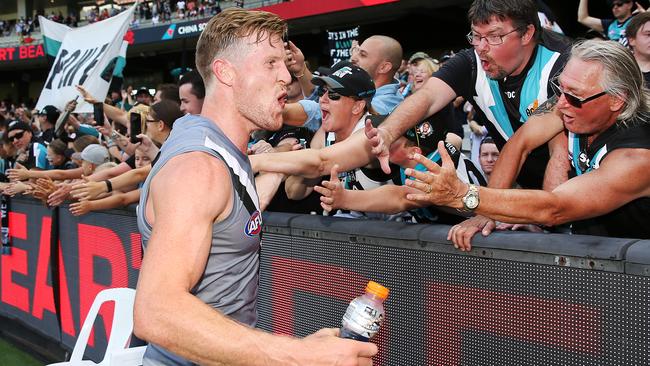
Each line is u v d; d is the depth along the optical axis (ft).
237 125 4.43
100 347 11.05
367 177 7.85
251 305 4.59
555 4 34.53
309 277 6.94
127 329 8.07
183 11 65.00
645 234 5.37
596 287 4.50
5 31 93.20
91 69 15.42
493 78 6.88
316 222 6.81
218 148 4.16
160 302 3.50
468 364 5.39
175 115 10.82
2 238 14.66
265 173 7.09
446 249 5.52
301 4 38.24
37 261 13.32
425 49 52.75
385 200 6.69
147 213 4.22
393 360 6.05
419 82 13.03
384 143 6.51
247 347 3.51
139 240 9.94
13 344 14.17
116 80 17.40
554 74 6.64
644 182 5.02
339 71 7.81
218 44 4.37
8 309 14.69
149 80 72.18
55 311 12.69
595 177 5.09
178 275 3.62
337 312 6.61
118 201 10.16
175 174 3.93
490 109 7.45
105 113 14.90
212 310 3.59
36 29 87.15
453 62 7.55
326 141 8.95
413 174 4.87
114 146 15.12
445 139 7.71
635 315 4.29
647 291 4.21
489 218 5.13
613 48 5.16
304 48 56.75
